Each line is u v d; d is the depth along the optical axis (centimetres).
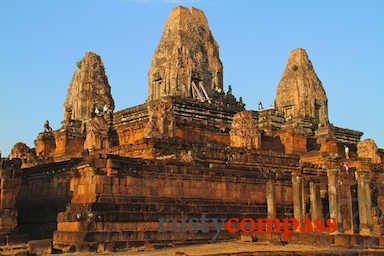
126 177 3109
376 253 2670
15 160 3056
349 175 4216
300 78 6556
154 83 5803
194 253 2608
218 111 5322
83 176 3111
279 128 5797
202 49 5816
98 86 6338
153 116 4388
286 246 2956
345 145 6288
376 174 4722
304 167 4362
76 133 5841
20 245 2816
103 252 2683
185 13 5847
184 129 4847
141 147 3906
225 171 3619
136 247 2866
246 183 3716
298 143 5600
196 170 3450
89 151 4591
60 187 3331
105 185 3016
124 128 5200
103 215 2855
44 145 5938
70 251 2689
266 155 4359
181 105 5047
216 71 6009
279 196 3881
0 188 2933
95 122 5034
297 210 3550
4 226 2889
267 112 5784
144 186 3180
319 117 6650
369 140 5503
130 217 2961
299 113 6450
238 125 4734
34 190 3619
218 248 2858
